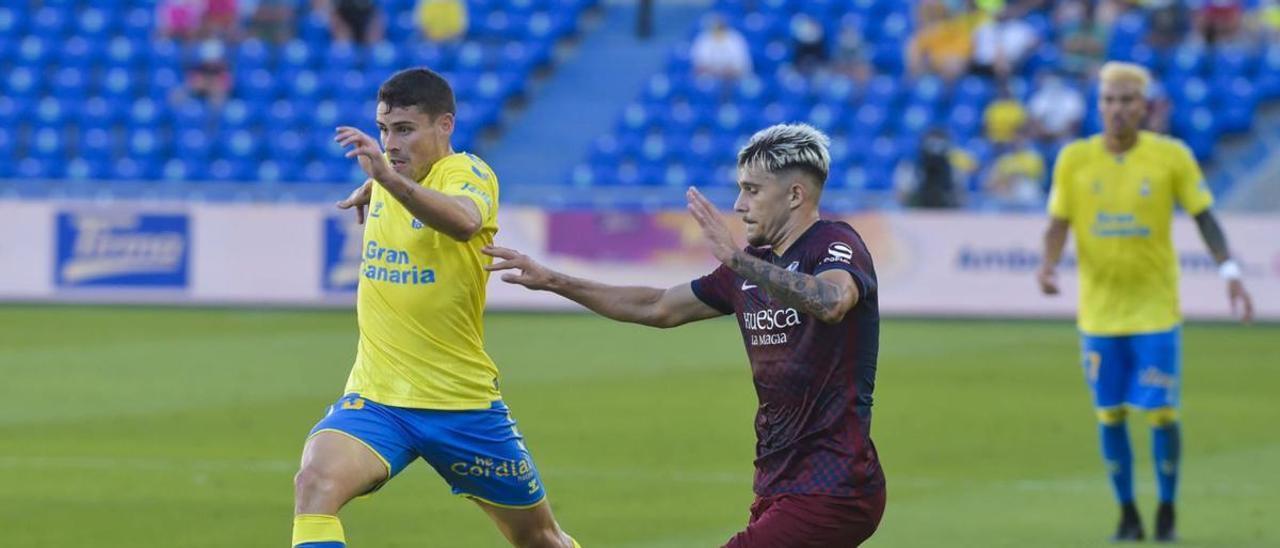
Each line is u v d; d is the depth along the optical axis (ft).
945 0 216.13
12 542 67.21
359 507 75.61
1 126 215.10
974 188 192.65
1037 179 186.80
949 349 141.59
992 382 121.29
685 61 217.77
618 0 230.48
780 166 44.52
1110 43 211.20
